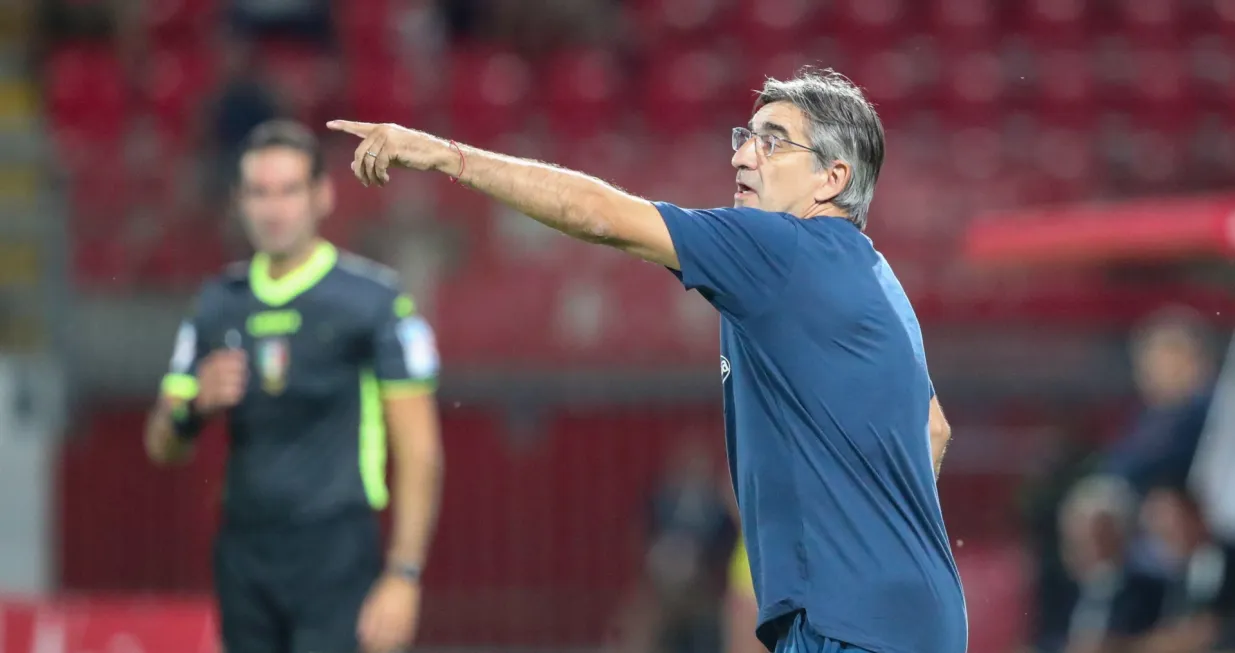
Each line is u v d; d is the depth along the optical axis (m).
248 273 20.70
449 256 40.75
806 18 57.75
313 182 20.52
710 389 41.03
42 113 49.88
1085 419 41.41
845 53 57.38
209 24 54.06
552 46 55.97
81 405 38.84
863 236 13.42
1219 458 27.88
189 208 40.09
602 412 41.00
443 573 40.19
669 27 57.16
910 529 13.12
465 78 53.16
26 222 38.00
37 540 33.91
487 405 40.75
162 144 44.41
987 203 43.88
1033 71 55.69
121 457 39.25
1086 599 29.02
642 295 41.31
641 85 55.31
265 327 20.25
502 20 55.81
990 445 40.97
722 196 43.28
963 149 49.38
